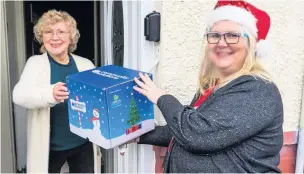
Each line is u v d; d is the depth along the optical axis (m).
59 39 2.09
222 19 1.29
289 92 1.85
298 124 1.89
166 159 1.44
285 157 1.92
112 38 2.14
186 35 1.66
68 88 1.47
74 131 1.51
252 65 1.30
